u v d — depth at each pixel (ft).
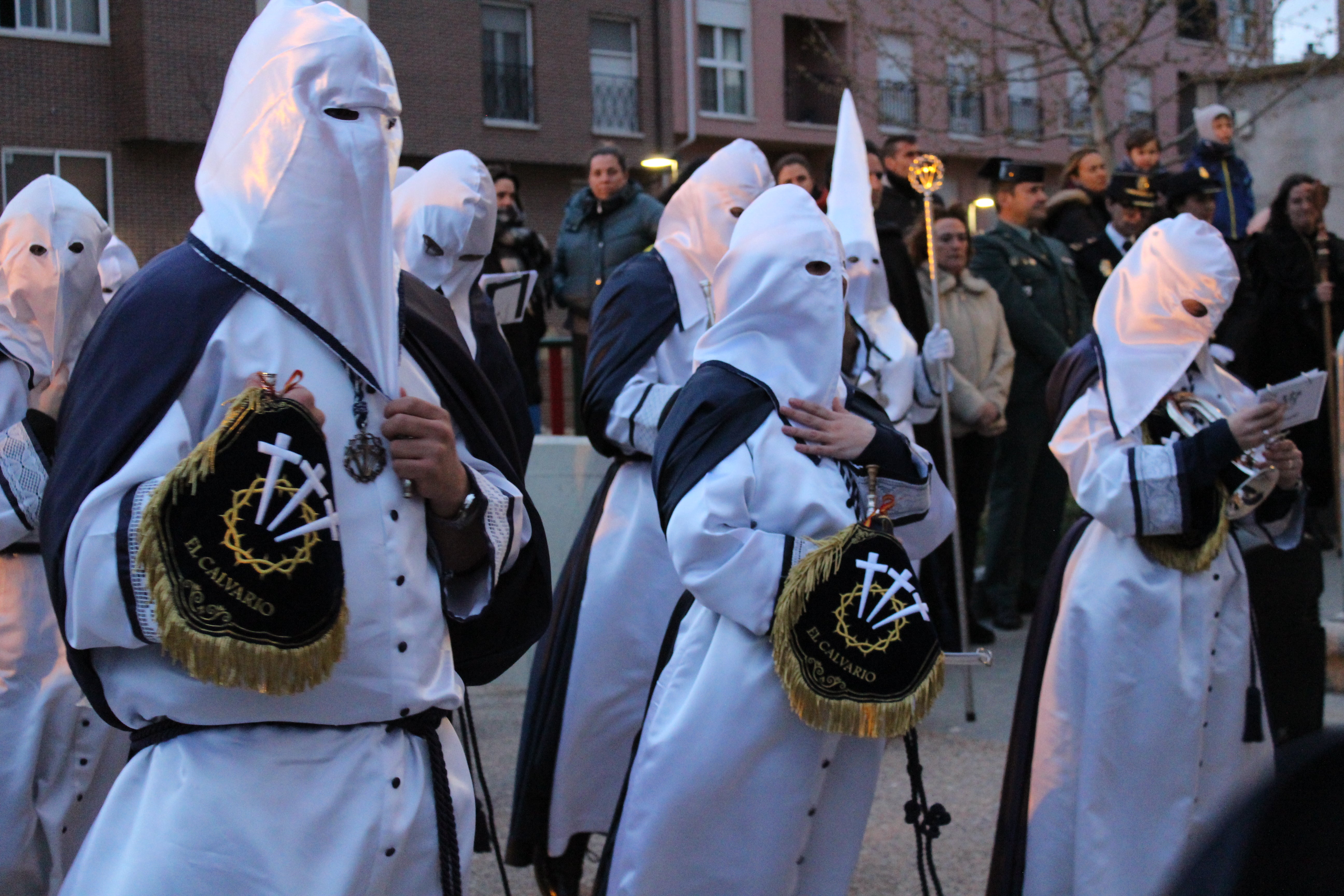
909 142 25.08
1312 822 3.26
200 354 7.36
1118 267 12.69
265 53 7.66
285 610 6.96
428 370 8.43
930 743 18.24
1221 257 12.18
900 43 55.67
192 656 6.86
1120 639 11.68
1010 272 24.04
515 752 18.24
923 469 10.12
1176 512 11.46
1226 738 12.04
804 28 57.82
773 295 9.78
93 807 11.45
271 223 7.45
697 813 9.34
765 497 9.53
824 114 58.08
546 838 13.64
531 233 25.81
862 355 16.97
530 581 8.84
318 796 7.34
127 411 7.23
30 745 11.01
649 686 13.52
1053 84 52.60
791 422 9.75
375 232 7.75
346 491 7.57
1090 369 12.44
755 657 9.34
